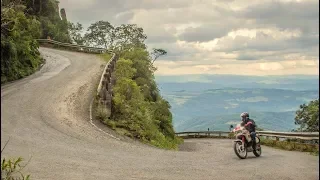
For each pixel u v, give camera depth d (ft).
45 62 131.03
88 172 31.83
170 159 40.55
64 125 56.54
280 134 73.61
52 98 74.33
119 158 39.22
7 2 89.20
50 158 36.70
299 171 35.09
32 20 124.67
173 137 108.68
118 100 67.26
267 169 36.04
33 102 70.13
